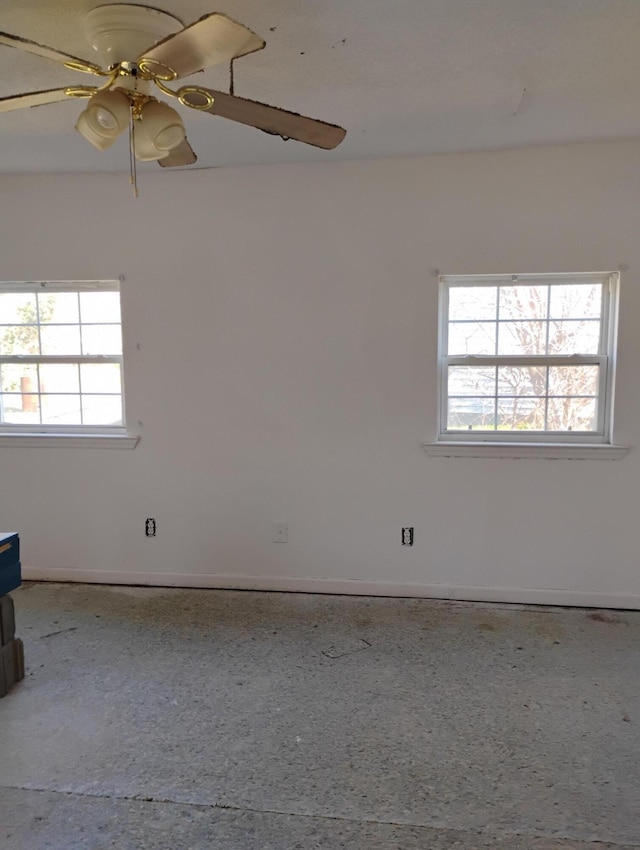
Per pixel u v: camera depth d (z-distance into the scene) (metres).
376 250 2.96
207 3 1.56
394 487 3.08
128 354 3.18
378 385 3.03
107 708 2.13
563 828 1.58
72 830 1.58
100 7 1.56
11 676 2.26
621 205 2.75
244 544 3.23
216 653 2.54
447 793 1.71
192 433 3.19
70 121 2.38
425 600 3.09
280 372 3.10
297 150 2.76
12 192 3.12
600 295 2.91
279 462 3.15
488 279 2.98
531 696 2.21
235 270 3.07
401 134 2.58
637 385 2.84
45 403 3.37
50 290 3.28
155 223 3.08
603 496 2.93
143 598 3.13
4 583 2.23
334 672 2.38
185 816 1.63
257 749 1.91
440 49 1.84
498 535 3.03
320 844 1.53
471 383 3.06
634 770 1.81
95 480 3.28
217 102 1.55
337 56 1.88
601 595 2.97
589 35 1.76
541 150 2.78
